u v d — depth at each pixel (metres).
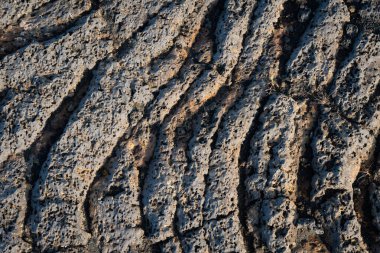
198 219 0.98
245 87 1.02
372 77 1.02
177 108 1.01
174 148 1.00
